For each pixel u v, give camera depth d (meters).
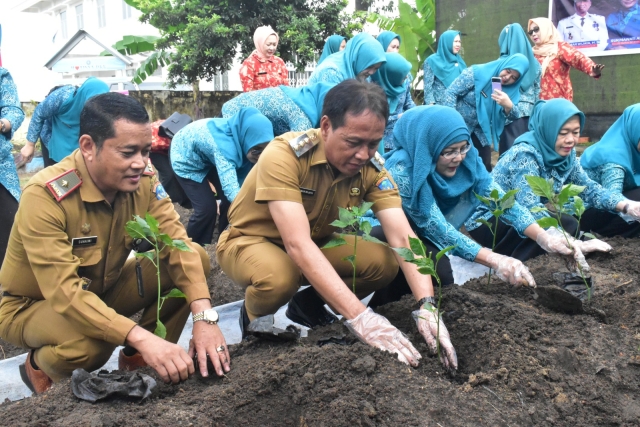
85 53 15.38
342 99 2.27
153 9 9.71
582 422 2.00
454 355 2.31
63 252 2.19
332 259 2.86
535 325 2.54
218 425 1.96
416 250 2.26
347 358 2.20
